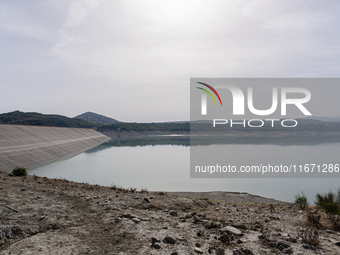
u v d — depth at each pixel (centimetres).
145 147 12400
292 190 3328
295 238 632
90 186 1775
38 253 527
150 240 620
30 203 918
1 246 569
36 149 7419
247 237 659
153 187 3572
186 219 858
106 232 677
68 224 741
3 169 4834
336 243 604
